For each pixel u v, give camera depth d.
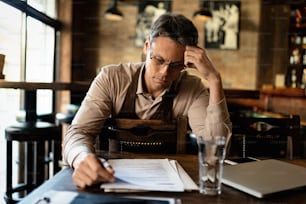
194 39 1.15
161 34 1.10
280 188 0.74
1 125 2.61
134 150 1.23
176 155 1.10
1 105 2.61
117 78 1.26
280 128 1.36
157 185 0.75
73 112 3.07
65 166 0.93
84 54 5.31
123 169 0.86
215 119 1.13
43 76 3.89
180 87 1.32
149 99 1.28
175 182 0.78
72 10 4.50
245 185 0.75
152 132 1.20
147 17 5.26
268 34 5.11
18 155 2.90
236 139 1.51
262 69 5.16
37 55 3.64
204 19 4.73
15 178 2.91
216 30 5.21
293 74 4.95
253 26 5.18
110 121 1.22
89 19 5.32
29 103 2.49
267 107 4.18
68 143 0.99
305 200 0.71
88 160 0.78
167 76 1.16
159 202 0.64
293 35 4.99
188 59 1.14
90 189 0.73
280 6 5.05
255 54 5.20
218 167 0.73
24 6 3.05
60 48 4.43
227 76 5.25
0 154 2.57
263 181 0.79
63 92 4.16
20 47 3.09
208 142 0.73
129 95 1.27
